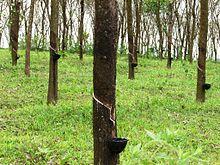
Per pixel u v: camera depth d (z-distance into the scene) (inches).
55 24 568.4
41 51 1387.8
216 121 524.4
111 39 223.0
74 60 1111.0
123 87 749.3
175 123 499.5
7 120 481.4
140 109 565.6
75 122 481.4
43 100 607.5
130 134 434.3
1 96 620.7
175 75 996.6
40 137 417.4
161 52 1416.1
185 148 394.3
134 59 874.1
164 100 629.3
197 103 627.8
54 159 346.3
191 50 1321.4
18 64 946.7
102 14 220.2
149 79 887.1
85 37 1496.1
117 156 227.1
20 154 359.9
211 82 918.4
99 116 225.6
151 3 1307.8
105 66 223.6
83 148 385.7
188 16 1616.6
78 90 691.4
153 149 379.6
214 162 366.9
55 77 573.3
